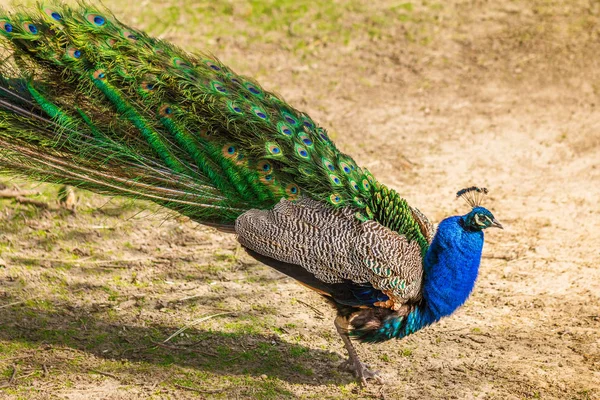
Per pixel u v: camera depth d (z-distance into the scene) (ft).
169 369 40.29
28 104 39.73
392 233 37.88
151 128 39.52
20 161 39.19
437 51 82.48
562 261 52.39
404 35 85.10
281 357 41.96
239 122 39.19
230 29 82.53
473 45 84.02
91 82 39.52
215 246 52.29
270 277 49.55
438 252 37.88
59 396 37.40
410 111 71.61
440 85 76.38
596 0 94.02
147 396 37.99
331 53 80.69
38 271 47.55
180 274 48.96
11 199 53.83
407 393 39.52
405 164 63.26
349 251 37.32
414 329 39.24
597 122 70.85
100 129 39.68
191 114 39.45
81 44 39.60
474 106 73.00
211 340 42.93
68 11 40.52
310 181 38.60
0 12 40.16
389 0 92.32
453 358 42.70
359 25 86.22
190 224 54.29
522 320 46.37
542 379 40.91
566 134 68.90
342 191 38.58
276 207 38.55
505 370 41.65
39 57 39.68
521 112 72.23
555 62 81.05
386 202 38.68
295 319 45.50
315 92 73.51
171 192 39.32
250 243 38.65
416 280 37.93
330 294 38.65
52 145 39.14
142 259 50.11
